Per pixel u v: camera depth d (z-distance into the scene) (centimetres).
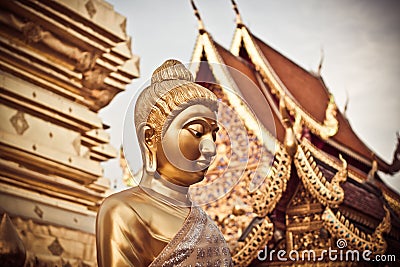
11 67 374
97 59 426
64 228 360
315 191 474
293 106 672
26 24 375
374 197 600
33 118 375
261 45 768
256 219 516
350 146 757
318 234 484
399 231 552
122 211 194
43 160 367
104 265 187
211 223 210
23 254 276
